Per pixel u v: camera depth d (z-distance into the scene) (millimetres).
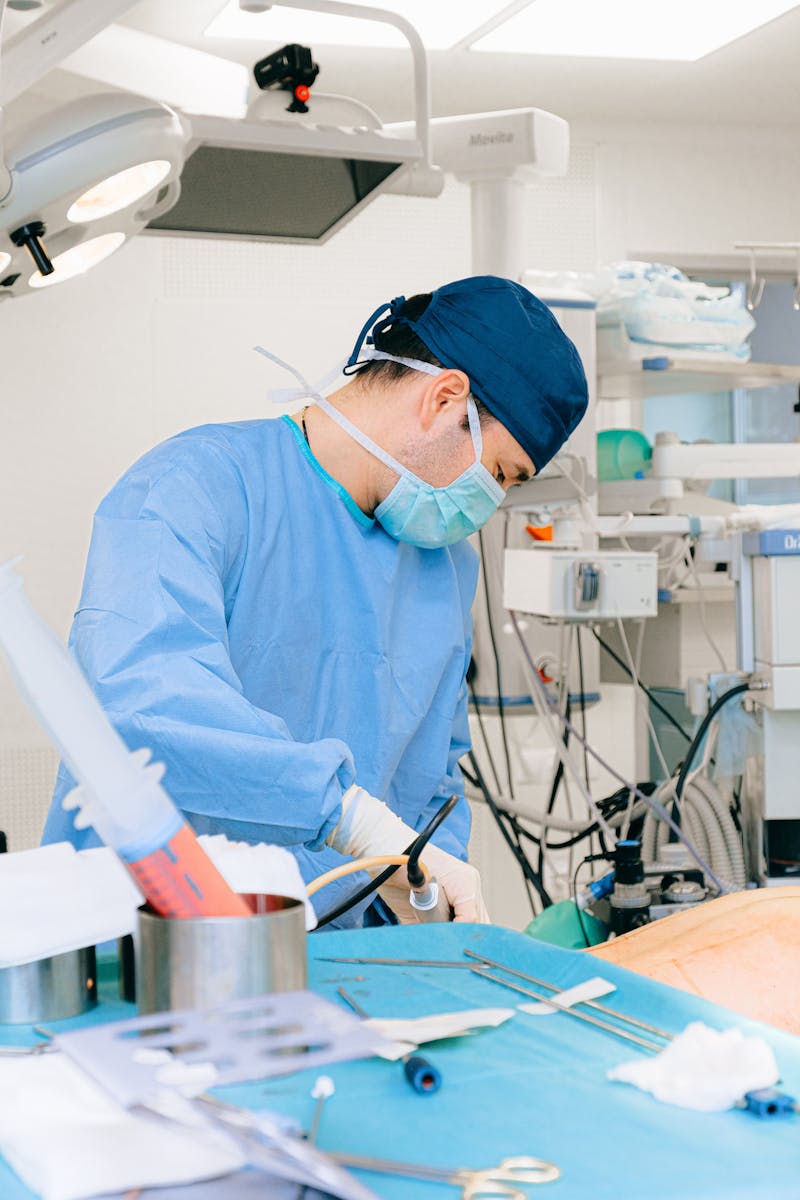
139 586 1253
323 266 3656
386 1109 643
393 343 1544
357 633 1556
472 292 1524
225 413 3592
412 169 2006
